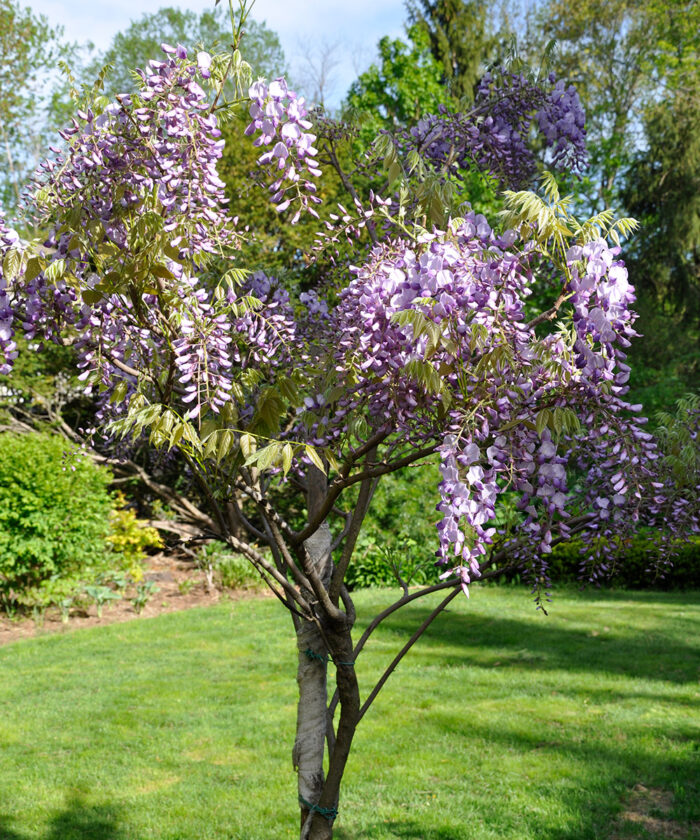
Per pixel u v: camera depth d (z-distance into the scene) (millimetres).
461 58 20672
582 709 5449
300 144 1566
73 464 2127
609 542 1989
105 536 9594
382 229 2084
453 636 7613
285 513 10789
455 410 1549
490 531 1489
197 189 1688
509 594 9766
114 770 4594
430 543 10086
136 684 6238
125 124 1653
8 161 18328
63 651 7320
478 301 1515
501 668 6527
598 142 20641
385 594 9578
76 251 1724
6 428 10250
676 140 18906
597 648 7105
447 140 2662
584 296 1527
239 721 5344
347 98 19266
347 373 1740
